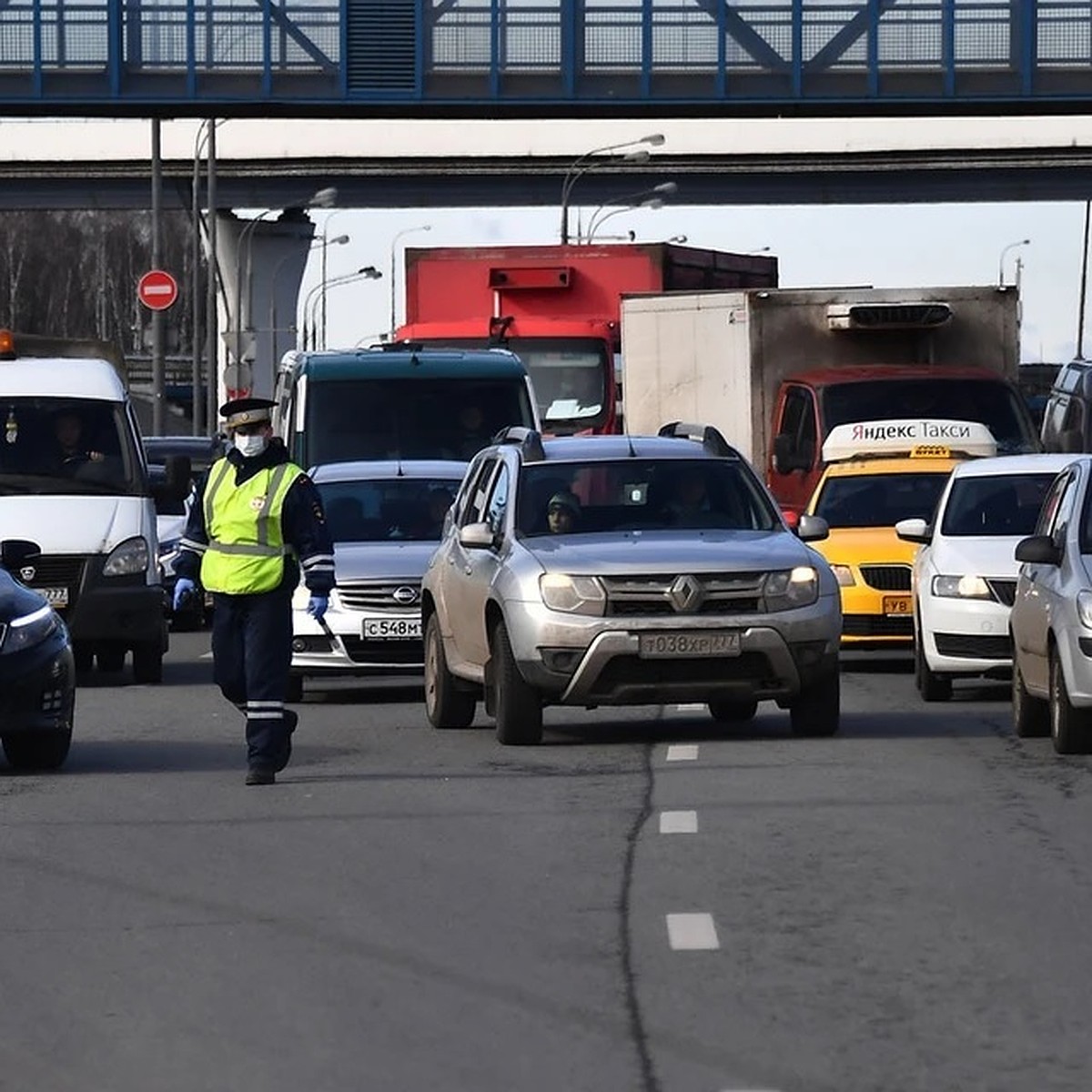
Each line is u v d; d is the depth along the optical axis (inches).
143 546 3115.2
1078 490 2223.2
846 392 4114.2
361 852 1581.0
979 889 1408.7
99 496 3149.6
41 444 3184.1
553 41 5556.1
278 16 5541.3
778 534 2255.2
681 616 2116.1
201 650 3789.4
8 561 2246.6
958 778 1919.3
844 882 1438.2
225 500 1953.7
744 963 1210.0
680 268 5359.3
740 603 2132.1
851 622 3161.9
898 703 2709.2
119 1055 1039.0
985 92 5492.1
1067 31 5462.6
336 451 3784.5
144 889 1450.5
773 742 2201.0
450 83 5561.0
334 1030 1076.5
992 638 2659.9
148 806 1829.5
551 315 5216.5
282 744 1959.9
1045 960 1207.6
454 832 1663.4
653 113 5659.5
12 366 3260.3
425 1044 1047.6
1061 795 1813.5
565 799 1819.6
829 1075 984.9
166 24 5561.0
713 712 2440.9
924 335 4365.2
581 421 4997.5
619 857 1539.1
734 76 5511.8
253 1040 1061.1
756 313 4367.6
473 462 2536.9
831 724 2233.0
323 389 3814.0
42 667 2042.3
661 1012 1101.7
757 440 4367.6
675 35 5521.7
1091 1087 962.1
